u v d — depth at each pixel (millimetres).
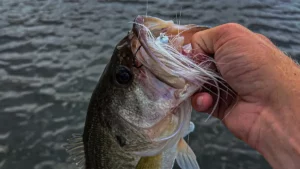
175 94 266
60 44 1132
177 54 265
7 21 1318
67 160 670
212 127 733
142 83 268
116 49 278
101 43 1142
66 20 1342
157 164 278
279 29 1283
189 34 282
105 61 1022
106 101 278
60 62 1012
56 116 780
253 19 1378
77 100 830
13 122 763
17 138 722
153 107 268
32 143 710
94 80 916
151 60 263
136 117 270
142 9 1471
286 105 251
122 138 273
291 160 246
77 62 1013
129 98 270
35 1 1546
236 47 264
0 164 665
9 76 935
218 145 690
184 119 275
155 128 269
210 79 272
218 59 270
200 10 1469
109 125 277
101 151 281
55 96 846
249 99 276
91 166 289
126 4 1526
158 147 271
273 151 259
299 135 242
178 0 1582
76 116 780
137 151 272
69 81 911
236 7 1501
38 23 1308
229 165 647
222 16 1411
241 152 673
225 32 267
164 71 263
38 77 931
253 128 273
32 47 1111
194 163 290
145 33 262
